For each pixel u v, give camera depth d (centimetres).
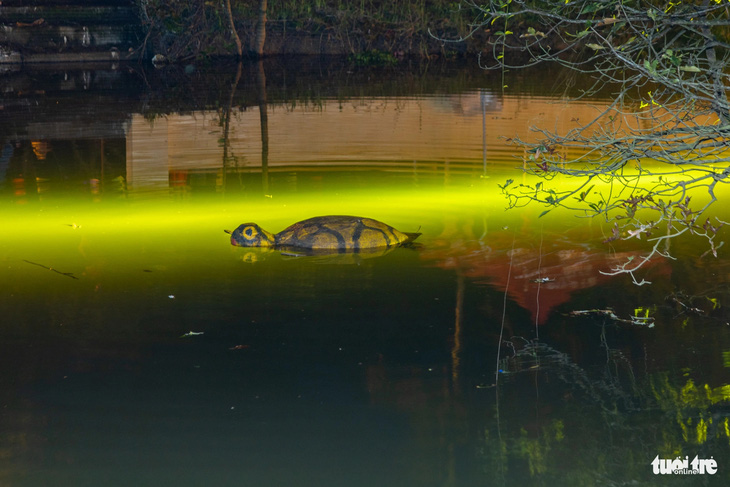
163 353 568
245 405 503
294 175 1100
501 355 569
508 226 859
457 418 489
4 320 619
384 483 428
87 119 1502
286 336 596
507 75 2077
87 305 648
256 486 425
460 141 1302
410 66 2302
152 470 438
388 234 810
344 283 701
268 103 1692
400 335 598
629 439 469
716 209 895
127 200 975
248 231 802
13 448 456
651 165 1159
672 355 566
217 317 628
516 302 657
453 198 974
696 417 491
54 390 518
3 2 2309
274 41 2525
